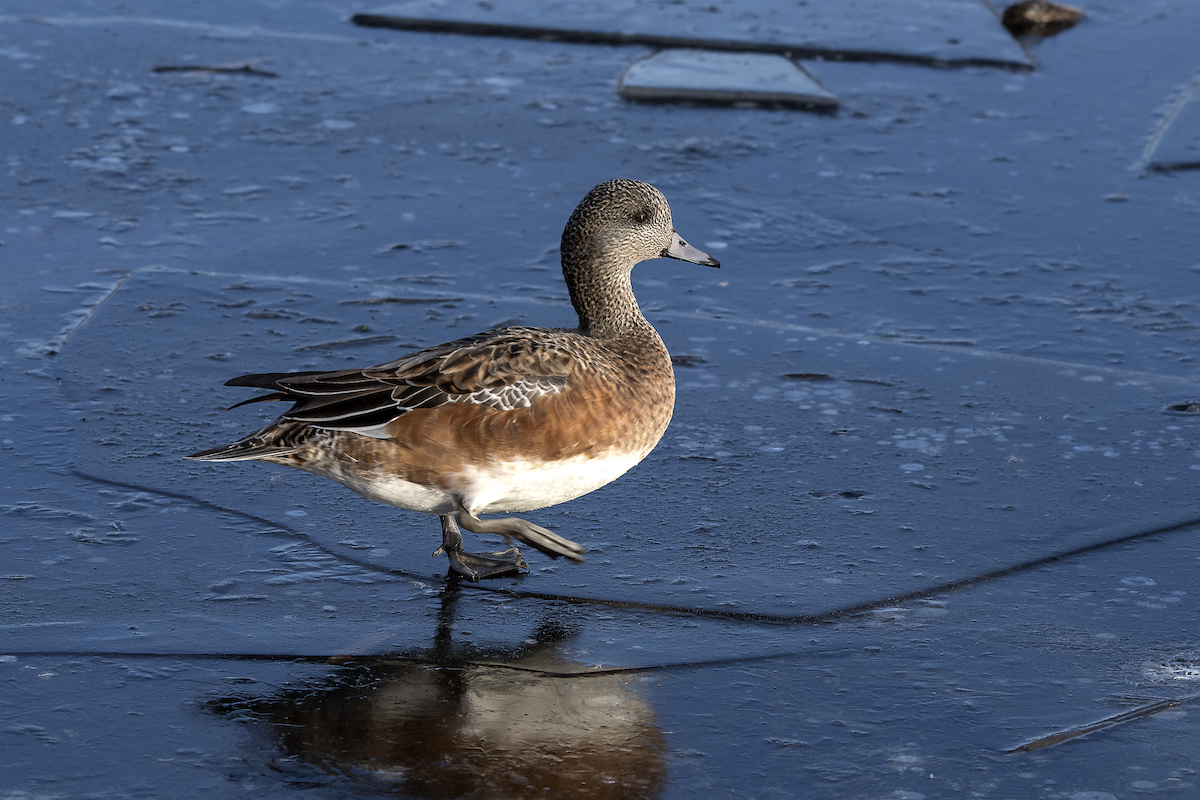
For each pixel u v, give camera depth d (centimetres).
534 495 845
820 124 1745
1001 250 1414
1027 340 1222
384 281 1311
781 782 664
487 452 809
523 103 1781
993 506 952
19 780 651
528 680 746
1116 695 742
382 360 1151
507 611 820
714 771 671
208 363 1142
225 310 1235
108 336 1177
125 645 768
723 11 2117
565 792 650
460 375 801
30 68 1819
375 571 866
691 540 907
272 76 1845
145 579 841
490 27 2042
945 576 864
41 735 686
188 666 750
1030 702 734
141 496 942
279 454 816
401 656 768
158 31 1994
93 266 1320
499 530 825
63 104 1714
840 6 2152
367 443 805
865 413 1088
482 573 860
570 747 687
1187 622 816
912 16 2119
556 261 1371
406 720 707
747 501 958
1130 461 1016
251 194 1503
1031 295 1312
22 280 1280
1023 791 661
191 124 1681
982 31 2070
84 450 998
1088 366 1172
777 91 1805
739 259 1388
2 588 820
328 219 1449
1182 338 1225
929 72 1928
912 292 1320
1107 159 1655
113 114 1695
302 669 752
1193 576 867
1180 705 732
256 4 2139
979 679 755
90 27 1991
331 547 892
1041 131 1738
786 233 1447
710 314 1267
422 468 811
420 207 1486
